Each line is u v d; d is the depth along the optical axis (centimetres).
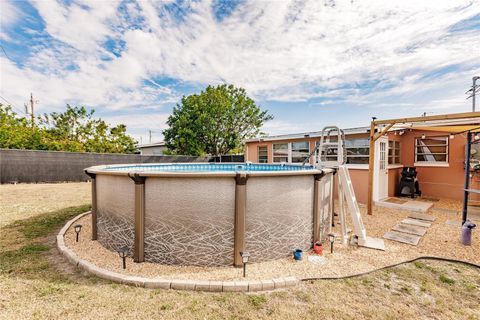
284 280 304
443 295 289
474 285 311
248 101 2100
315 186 422
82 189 1129
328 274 334
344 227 472
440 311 260
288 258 382
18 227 535
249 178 354
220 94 1975
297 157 1108
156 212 355
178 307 260
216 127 1984
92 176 449
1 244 437
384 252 410
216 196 347
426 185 898
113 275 311
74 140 2030
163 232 354
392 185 889
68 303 262
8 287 291
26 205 765
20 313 245
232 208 351
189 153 1992
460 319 248
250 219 358
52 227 536
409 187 858
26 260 368
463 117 495
